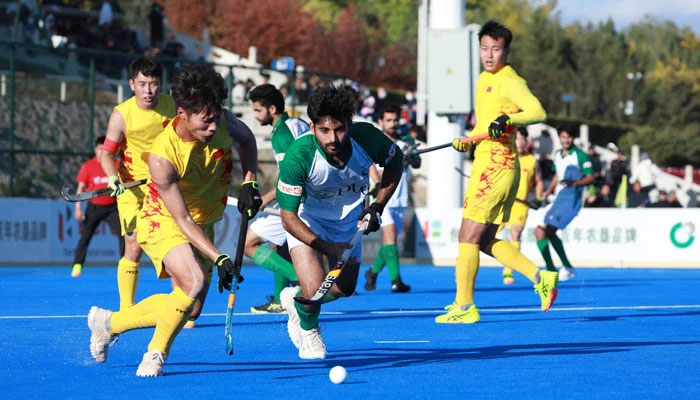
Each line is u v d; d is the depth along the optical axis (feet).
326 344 64.44
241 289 118.83
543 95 575.38
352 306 94.63
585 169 128.77
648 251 177.88
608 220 179.52
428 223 187.83
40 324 76.69
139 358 57.41
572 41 615.57
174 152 49.16
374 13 569.23
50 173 202.49
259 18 456.04
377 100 278.46
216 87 47.39
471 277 77.77
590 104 577.43
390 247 113.19
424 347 62.95
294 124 76.33
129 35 266.57
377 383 48.70
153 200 51.34
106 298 102.94
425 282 133.90
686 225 176.35
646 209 177.88
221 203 53.88
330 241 55.83
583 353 60.23
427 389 47.01
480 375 51.39
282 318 81.71
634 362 56.29
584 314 86.17
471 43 156.56
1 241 163.53
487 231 77.97
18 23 250.98
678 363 55.88
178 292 49.67
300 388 47.16
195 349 61.46
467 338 67.97
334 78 225.97
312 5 559.79
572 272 134.31
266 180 213.66
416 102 269.03
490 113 76.18
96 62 224.33
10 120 188.44
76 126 214.28
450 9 176.14
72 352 60.13
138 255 72.08
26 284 124.57
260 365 54.75
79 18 267.80
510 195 76.89
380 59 484.74
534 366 54.65
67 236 172.35
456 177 186.70
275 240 81.46
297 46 465.47
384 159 53.16
